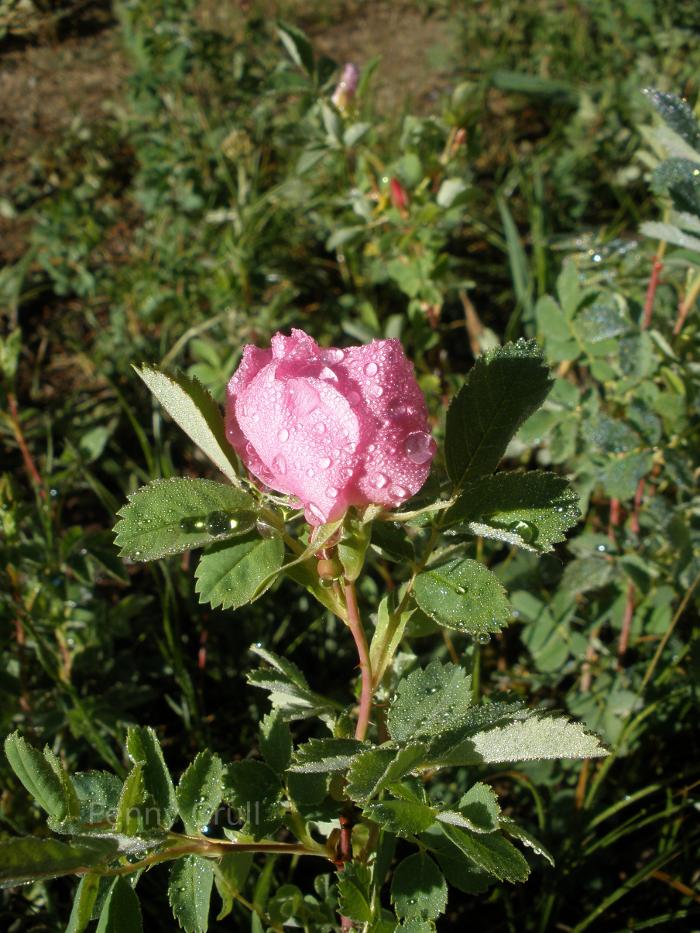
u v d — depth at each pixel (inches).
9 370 13.0
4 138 25.6
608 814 10.3
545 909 10.1
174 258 20.3
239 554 6.4
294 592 14.4
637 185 21.4
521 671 13.2
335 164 20.4
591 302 11.4
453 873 6.9
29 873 5.5
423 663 12.4
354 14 30.6
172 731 13.3
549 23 26.8
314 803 7.2
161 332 19.5
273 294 20.4
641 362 11.0
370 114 22.6
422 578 6.6
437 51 27.0
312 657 13.9
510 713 6.4
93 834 6.1
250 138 22.7
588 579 11.4
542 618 12.1
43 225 21.3
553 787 11.6
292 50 14.6
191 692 12.0
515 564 12.5
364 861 7.7
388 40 29.0
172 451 17.8
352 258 19.3
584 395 11.5
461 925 11.0
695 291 11.3
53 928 10.0
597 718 11.5
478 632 6.3
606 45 25.4
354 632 6.7
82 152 24.7
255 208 20.0
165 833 6.3
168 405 6.6
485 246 21.6
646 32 23.8
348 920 8.1
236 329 18.2
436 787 11.3
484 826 6.1
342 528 6.0
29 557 11.9
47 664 11.1
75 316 20.9
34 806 10.8
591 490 12.0
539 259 16.5
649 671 10.7
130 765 11.6
